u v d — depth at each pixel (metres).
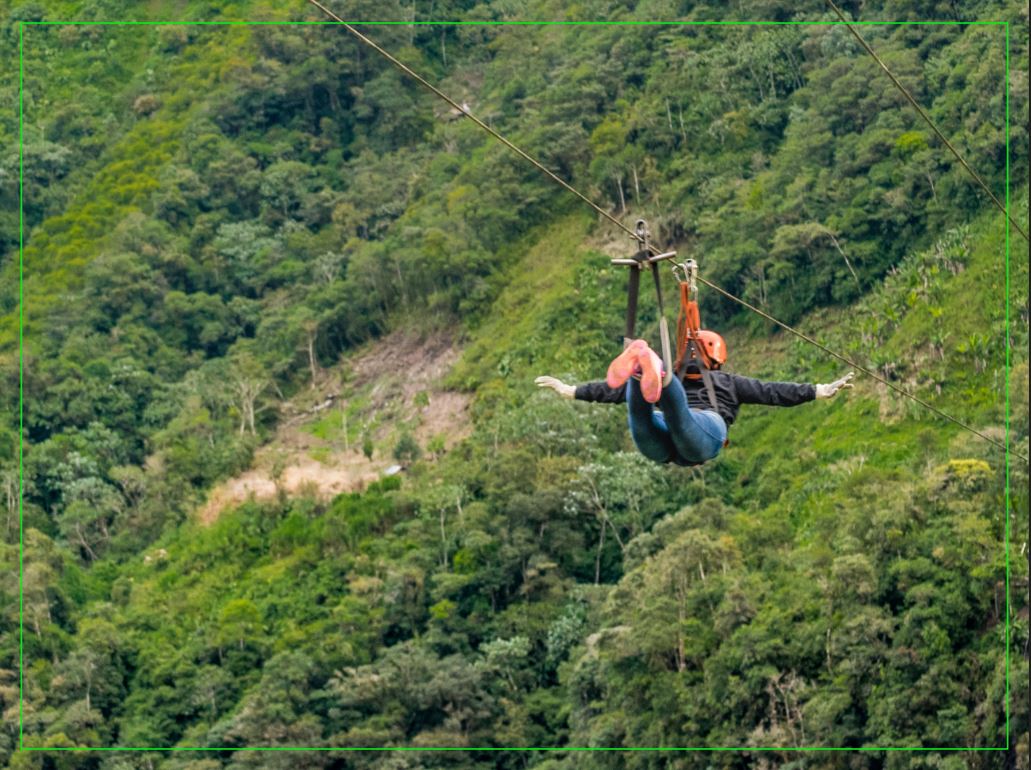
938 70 101.19
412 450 98.38
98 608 86.88
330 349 112.81
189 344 116.25
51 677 81.06
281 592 86.56
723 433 20.56
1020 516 68.75
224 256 121.69
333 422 106.12
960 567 64.88
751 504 83.00
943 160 95.19
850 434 85.31
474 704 73.62
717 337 21.47
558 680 76.44
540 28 132.88
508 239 112.62
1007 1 101.81
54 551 91.12
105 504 97.56
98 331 114.31
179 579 90.38
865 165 97.94
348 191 125.12
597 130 112.50
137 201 126.50
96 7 150.88
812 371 91.94
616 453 87.31
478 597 80.94
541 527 82.69
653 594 71.12
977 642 63.34
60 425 104.62
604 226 109.00
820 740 62.75
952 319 87.56
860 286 94.00
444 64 138.38
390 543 86.81
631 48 119.81
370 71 135.75
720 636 67.56
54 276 118.94
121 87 145.00
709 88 111.81
